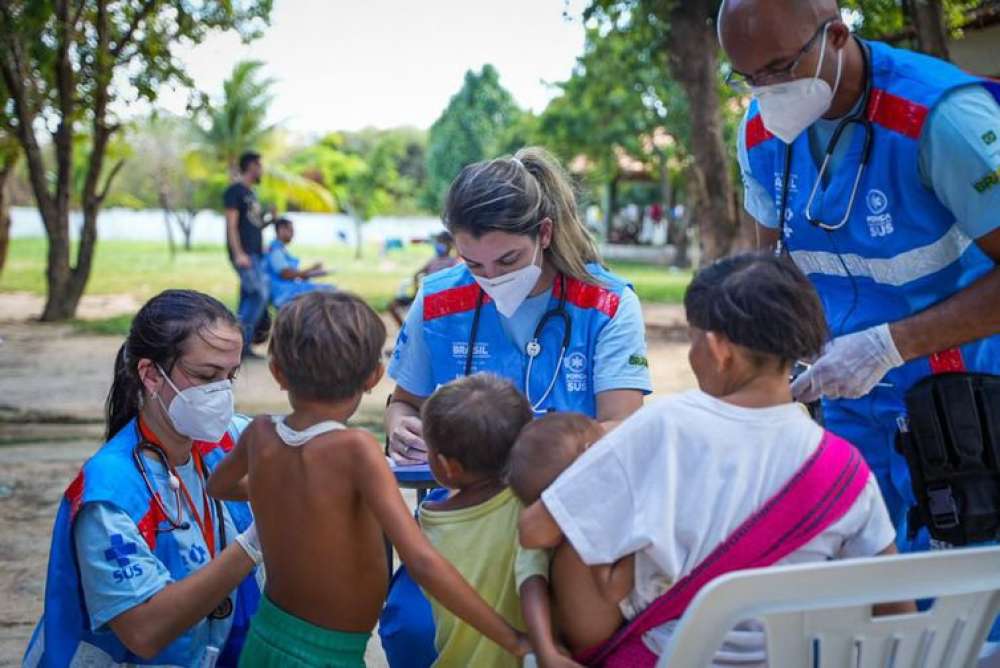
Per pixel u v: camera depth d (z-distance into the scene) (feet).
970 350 8.84
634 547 6.01
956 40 27.20
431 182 171.22
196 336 8.18
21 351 38.70
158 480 8.43
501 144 137.59
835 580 5.64
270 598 7.57
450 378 9.36
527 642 6.73
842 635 5.82
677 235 111.14
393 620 7.98
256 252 37.45
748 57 8.13
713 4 43.55
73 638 7.98
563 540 6.50
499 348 9.21
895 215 8.55
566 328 9.04
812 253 9.29
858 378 8.11
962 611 6.03
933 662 6.09
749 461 6.12
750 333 6.18
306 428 7.26
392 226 172.14
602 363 9.02
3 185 56.59
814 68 8.05
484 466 7.20
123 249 134.31
